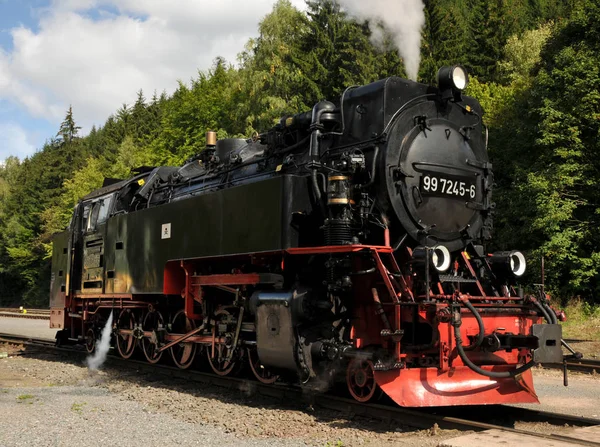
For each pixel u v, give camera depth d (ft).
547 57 66.13
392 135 21.12
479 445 14.44
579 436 15.38
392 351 20.02
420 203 21.33
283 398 22.76
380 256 20.68
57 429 18.01
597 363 33.32
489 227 23.95
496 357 20.88
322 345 20.58
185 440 16.84
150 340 31.14
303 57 86.33
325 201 21.61
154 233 29.81
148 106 220.02
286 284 22.41
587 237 56.95
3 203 188.03
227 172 28.78
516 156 66.13
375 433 17.56
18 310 116.98
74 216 41.45
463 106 23.94
